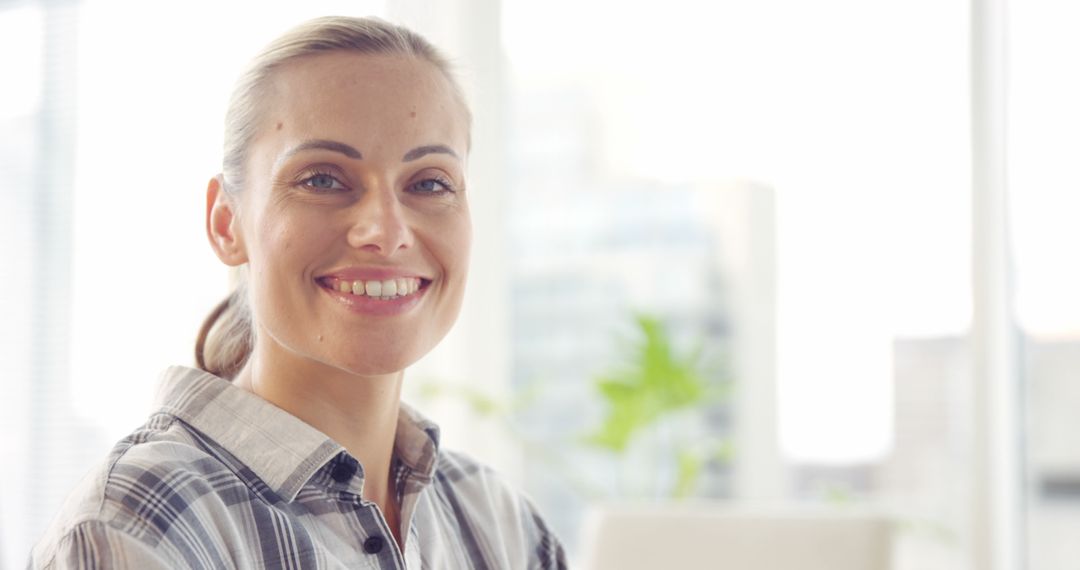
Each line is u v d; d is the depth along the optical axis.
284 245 1.00
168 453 0.93
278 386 1.05
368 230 0.98
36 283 3.26
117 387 3.17
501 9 3.38
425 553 1.11
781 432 3.14
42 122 3.29
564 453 3.28
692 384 2.89
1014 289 3.02
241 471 0.98
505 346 3.35
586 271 3.30
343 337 1.00
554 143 3.35
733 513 2.21
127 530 0.85
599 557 2.24
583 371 3.29
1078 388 2.96
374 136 1.00
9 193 3.30
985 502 2.97
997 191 3.02
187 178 3.13
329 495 1.00
